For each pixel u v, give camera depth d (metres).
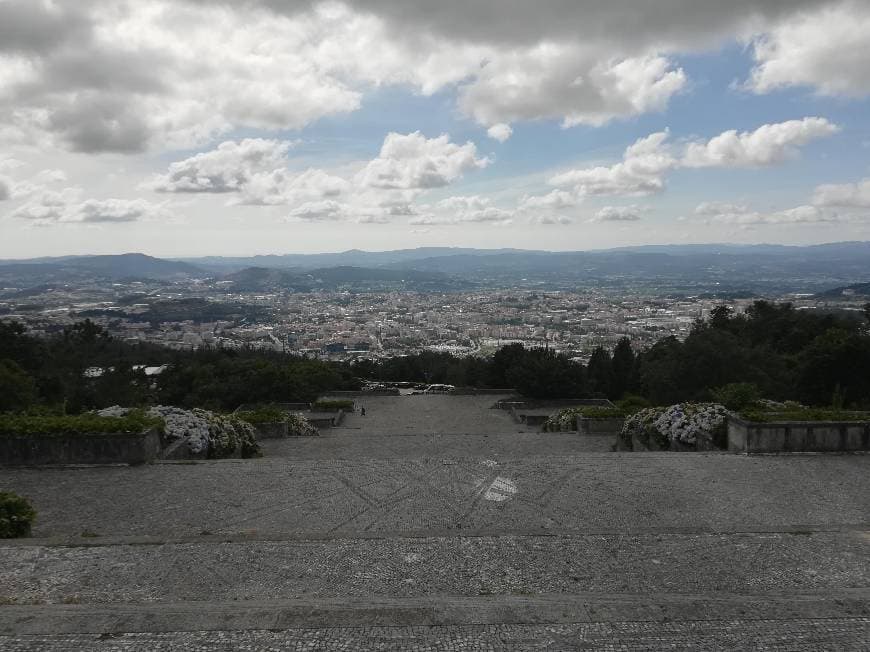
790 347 36.88
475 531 6.88
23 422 10.10
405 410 25.81
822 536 6.76
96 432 10.03
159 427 10.98
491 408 26.48
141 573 5.81
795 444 10.78
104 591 5.46
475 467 10.02
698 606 4.98
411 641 4.49
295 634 4.57
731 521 7.68
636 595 5.27
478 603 5.04
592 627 4.68
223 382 26.81
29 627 4.63
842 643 4.48
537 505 8.27
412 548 6.42
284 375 26.73
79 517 7.87
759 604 5.03
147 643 4.44
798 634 4.60
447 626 4.69
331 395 30.56
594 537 6.71
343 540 6.60
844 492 8.72
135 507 8.21
